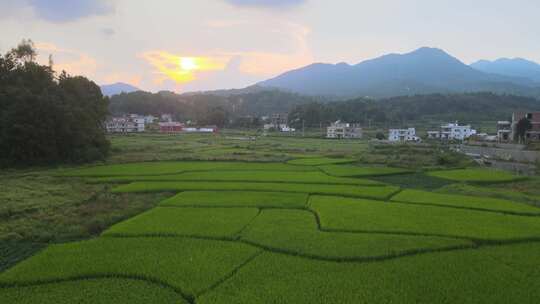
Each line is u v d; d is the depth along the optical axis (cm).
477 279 1160
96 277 1188
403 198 2462
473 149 6206
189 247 1451
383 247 1452
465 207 2216
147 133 11456
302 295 1043
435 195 2577
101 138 5069
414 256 1380
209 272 1203
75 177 3294
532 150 5078
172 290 1092
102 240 1543
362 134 12162
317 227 1789
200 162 4612
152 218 1892
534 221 1884
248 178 3253
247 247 1454
